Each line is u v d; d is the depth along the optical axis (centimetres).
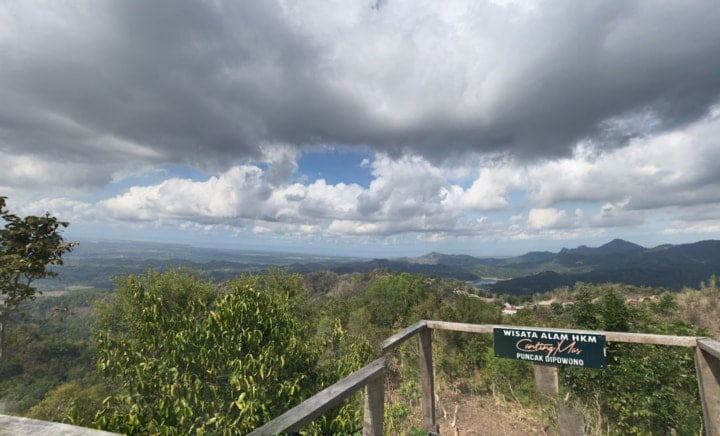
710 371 229
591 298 557
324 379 444
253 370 388
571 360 264
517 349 282
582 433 265
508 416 605
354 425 330
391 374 743
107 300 1105
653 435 442
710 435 225
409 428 519
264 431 128
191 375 392
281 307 499
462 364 878
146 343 434
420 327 297
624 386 457
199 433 326
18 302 680
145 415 346
